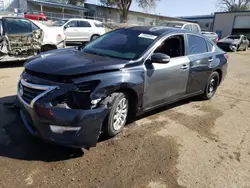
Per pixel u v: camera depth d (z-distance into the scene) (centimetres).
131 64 336
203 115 462
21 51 731
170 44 412
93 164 276
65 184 240
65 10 3394
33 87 275
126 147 317
